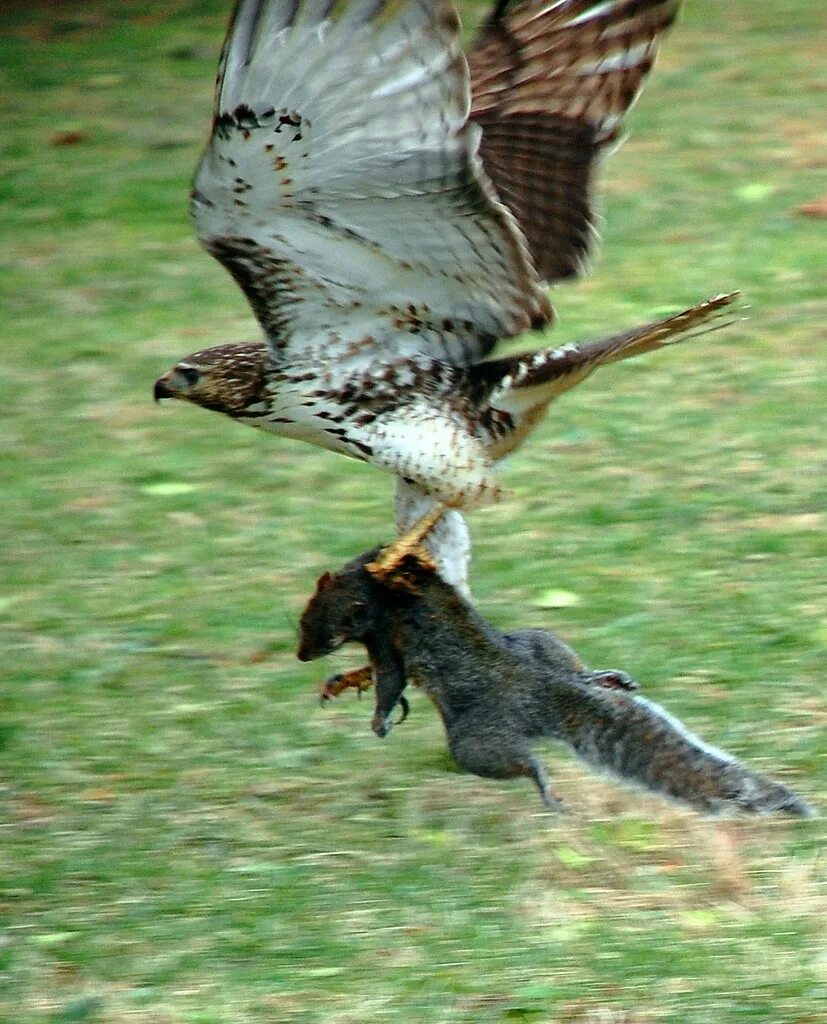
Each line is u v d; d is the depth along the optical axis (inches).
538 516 572.1
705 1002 352.8
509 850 416.5
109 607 541.3
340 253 396.2
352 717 481.1
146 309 764.0
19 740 475.2
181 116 993.5
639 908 388.5
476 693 426.9
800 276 733.3
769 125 912.9
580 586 531.2
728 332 690.8
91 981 376.5
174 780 455.2
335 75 356.5
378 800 442.6
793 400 634.8
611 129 447.8
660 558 542.3
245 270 403.9
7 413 676.1
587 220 449.7
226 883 410.3
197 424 660.1
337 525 581.0
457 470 423.8
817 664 480.7
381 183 375.2
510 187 448.5
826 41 1040.8
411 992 363.3
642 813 427.8
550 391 433.4
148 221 860.0
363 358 419.2
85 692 497.4
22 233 854.5
